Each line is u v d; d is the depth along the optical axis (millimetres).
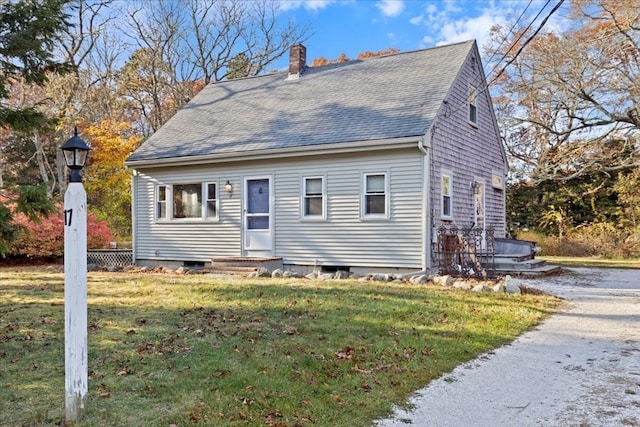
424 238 10625
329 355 4664
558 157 18562
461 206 12797
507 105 19875
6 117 6578
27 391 3676
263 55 31062
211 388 3760
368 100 12656
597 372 4453
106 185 22062
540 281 11266
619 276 12352
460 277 10234
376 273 11117
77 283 3221
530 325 6383
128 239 23875
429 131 10586
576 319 6797
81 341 3223
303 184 12109
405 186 10867
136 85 27781
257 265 12023
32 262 15258
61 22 8023
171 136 14781
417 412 3484
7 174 23938
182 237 13867
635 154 17531
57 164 20719
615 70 15023
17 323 5883
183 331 5453
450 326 6008
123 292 8273
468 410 3527
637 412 3504
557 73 15883
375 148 10891
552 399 3764
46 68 7949
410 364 4555
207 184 13484
